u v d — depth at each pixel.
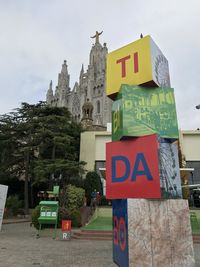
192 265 4.50
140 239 4.52
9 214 23.98
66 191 19.22
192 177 26.09
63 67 101.00
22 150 25.89
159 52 6.11
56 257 7.97
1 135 27.39
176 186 4.96
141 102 5.50
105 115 77.00
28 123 27.72
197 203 21.69
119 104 5.60
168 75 6.33
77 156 29.59
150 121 5.40
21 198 29.14
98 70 89.75
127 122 5.30
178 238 4.59
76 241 11.78
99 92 84.38
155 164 4.90
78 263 7.16
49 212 13.27
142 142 5.18
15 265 6.86
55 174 23.80
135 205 4.67
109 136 29.00
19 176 29.03
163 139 5.27
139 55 5.84
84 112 41.69
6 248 9.46
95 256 8.18
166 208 4.73
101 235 12.65
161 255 4.48
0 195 14.48
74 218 16.22
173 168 5.07
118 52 6.27
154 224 4.61
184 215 4.73
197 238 12.44
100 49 94.69
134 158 5.19
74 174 24.08
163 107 5.50
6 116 28.45
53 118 27.31
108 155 5.54
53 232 13.69
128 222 4.58
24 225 18.77
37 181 23.91
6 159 27.55
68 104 93.69
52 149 27.27
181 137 27.20
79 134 30.19
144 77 5.58
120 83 5.96
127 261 4.50
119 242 5.07
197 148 27.06
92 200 21.12
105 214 19.17
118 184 5.23
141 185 4.96
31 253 8.58
